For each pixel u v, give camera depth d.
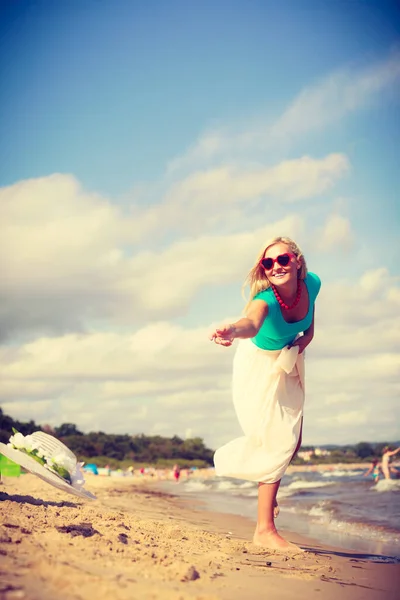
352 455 63.19
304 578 3.34
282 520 8.31
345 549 5.26
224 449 4.59
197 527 6.48
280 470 4.49
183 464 85.88
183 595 2.34
